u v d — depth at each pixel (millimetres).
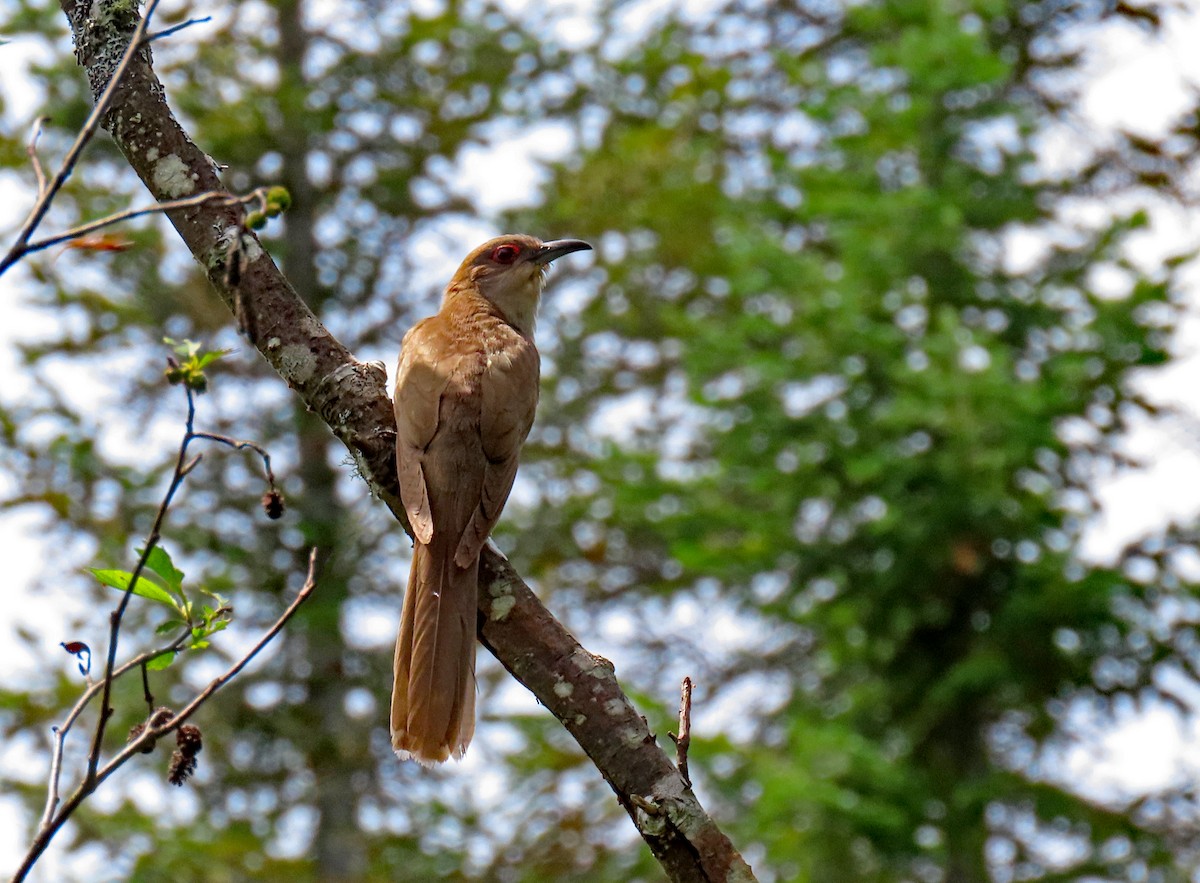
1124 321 14367
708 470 16266
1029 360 15039
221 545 16062
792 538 14969
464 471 6723
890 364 14648
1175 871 14461
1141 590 14141
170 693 15805
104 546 15680
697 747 14242
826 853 13742
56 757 4824
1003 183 15555
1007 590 14492
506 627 5887
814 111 16406
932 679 14773
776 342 15789
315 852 16234
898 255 14891
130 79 6410
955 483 13844
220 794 16219
